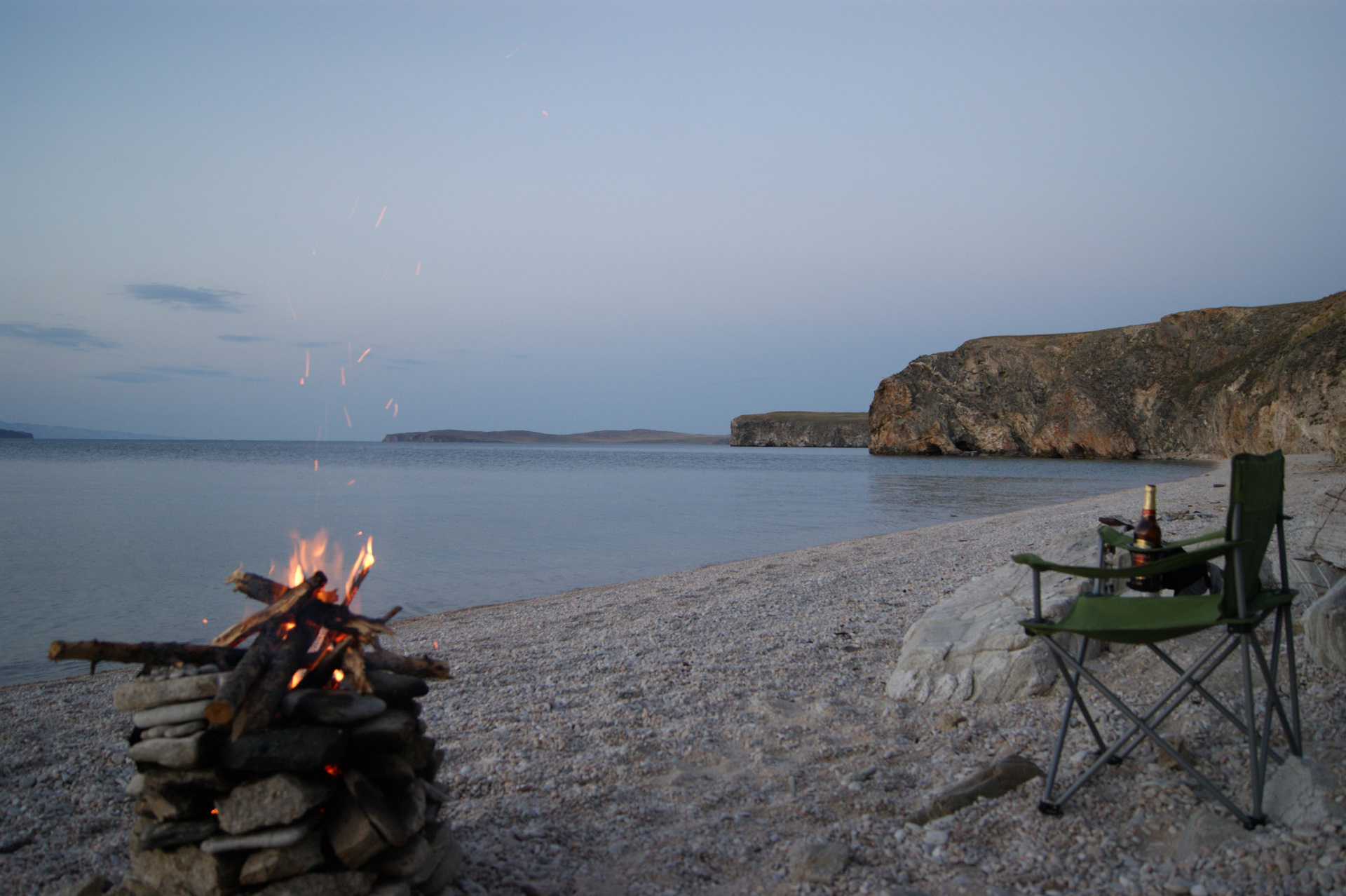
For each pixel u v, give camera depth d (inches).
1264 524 112.4
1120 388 3565.5
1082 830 113.3
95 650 87.1
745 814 133.3
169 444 7509.8
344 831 89.9
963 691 182.9
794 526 899.4
